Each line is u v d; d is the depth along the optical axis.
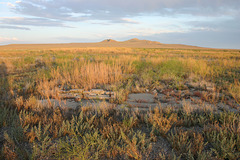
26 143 3.16
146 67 11.56
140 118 4.20
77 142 3.07
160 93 6.63
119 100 5.47
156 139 3.34
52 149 2.97
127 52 32.12
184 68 10.80
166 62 12.43
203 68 10.34
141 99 5.80
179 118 4.34
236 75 9.55
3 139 3.24
